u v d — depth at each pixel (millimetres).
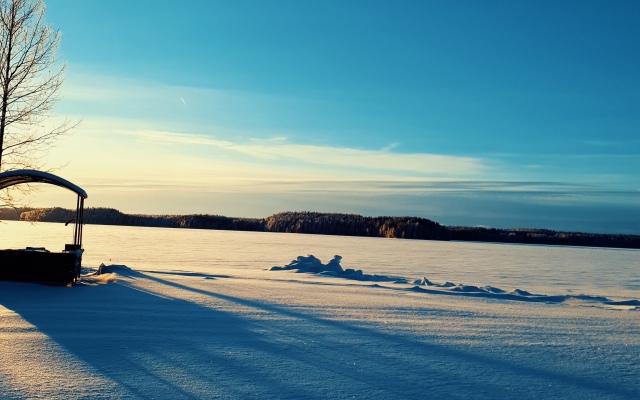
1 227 85000
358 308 12781
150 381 6367
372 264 36719
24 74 18766
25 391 5801
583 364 8094
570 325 11820
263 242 66250
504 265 39938
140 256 35219
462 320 11719
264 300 13469
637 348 9461
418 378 6949
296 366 7293
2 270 14547
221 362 7344
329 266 24203
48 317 10023
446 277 28000
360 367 7363
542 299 16844
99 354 7508
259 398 5922
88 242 50562
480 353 8500
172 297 13281
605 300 17375
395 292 16891
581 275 32562
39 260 14594
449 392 6422
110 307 11383
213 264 30594
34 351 7523
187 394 5953
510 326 11250
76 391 5883
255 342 8641
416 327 10547
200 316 10773
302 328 9969
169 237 69688
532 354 8609
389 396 6168
